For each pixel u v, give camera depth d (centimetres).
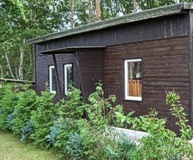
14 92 1061
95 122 581
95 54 988
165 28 788
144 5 2764
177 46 758
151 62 830
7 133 1006
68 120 679
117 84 945
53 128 726
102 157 568
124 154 531
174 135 397
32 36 2398
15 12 1283
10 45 2338
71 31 1105
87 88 976
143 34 853
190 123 723
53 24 2648
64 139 673
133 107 890
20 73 2991
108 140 570
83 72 976
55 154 725
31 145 827
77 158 613
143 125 409
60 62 1277
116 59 947
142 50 858
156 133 403
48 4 2498
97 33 1022
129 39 899
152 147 417
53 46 1319
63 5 2659
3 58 3409
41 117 774
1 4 1193
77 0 2969
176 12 708
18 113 878
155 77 820
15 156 726
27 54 3288
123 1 2856
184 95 741
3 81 1378
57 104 775
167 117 783
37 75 1477
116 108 598
